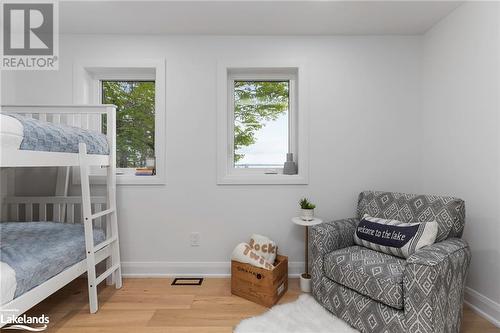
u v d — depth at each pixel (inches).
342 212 97.7
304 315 69.6
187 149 96.3
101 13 82.4
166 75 96.0
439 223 69.1
